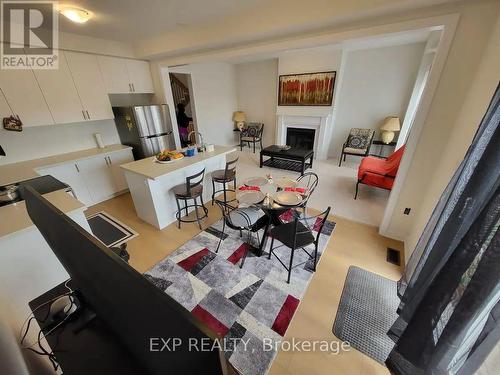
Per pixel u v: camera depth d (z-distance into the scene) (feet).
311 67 16.33
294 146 19.80
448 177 5.67
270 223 7.52
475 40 5.36
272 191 7.54
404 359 3.98
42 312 2.97
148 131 12.44
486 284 2.55
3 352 1.86
